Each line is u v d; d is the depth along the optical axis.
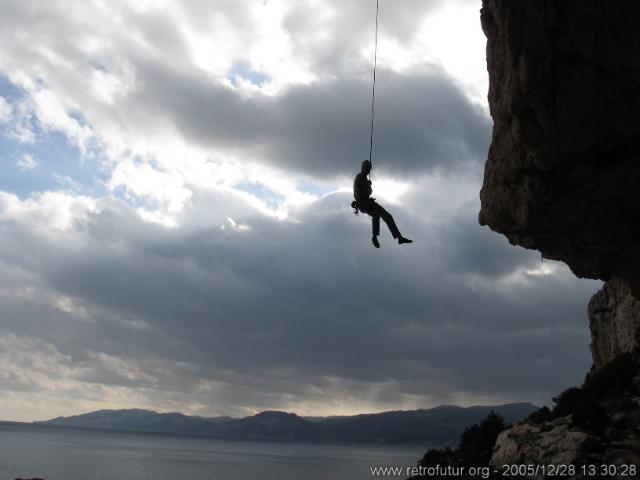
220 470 140.25
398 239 18.56
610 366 51.03
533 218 19.61
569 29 15.09
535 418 50.94
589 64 15.82
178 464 157.50
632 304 55.00
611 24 14.47
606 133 17.19
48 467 121.19
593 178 18.36
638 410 43.28
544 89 16.31
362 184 18.66
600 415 42.41
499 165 19.55
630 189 18.86
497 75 18.03
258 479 116.62
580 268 22.53
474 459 48.22
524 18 15.76
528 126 17.14
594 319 62.38
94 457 165.75
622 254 21.08
